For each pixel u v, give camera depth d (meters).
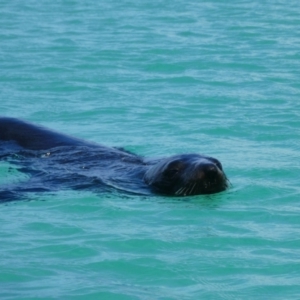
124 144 53.66
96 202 41.50
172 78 72.38
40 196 42.72
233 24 99.62
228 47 85.69
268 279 31.89
